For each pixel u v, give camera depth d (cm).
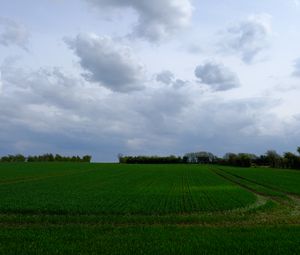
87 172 9400
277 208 3234
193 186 5559
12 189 4781
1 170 9350
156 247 1513
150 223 2412
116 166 13738
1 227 2142
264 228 2039
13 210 2897
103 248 1498
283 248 1514
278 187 5522
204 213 2886
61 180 6556
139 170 10831
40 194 4144
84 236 1750
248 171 11150
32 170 9506
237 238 1709
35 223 2398
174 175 8512
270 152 17600
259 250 1480
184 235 1788
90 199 3669
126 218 2536
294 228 2041
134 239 1681
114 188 5081
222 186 5581
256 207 3247
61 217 2573
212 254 1417
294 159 15075
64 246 1527
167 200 3638
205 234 1816
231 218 2603
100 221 2455
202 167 14212
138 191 4647
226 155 19712
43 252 1428
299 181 6894
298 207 3388
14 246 1515
